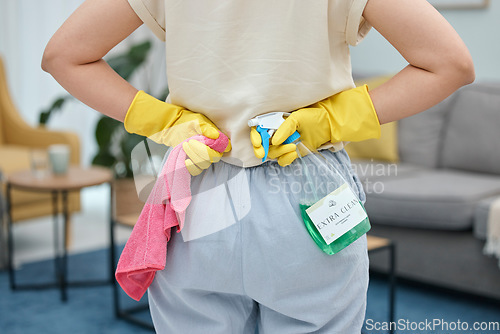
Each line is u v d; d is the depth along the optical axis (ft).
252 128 3.16
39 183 9.47
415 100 3.07
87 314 8.68
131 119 3.30
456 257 8.76
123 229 13.65
